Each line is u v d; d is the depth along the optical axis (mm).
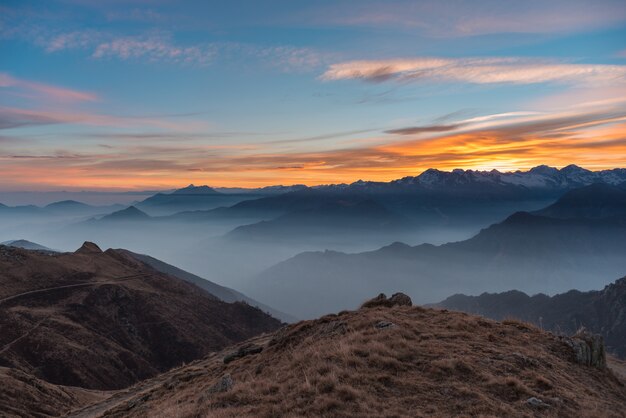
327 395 14406
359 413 13078
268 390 16156
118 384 110000
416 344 19406
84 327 131000
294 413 13430
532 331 24078
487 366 17281
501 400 14445
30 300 137375
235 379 21344
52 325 121812
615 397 17734
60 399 52125
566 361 20391
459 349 19078
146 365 127750
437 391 14812
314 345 22000
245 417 13523
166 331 150750
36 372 97062
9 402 43250
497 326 24062
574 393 16125
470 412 13250
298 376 17062
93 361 112062
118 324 145000
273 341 28328
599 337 22250
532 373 16938
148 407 23250
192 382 26594
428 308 28672
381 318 24500
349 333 22531
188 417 15148
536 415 13570
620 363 29219
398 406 13625
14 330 111125
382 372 16328
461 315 26016
